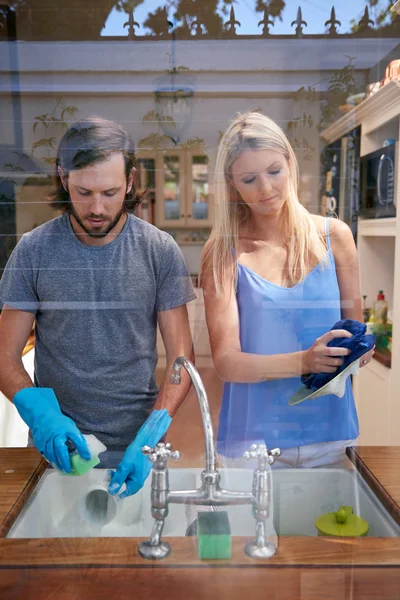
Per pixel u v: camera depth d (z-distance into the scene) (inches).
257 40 41.5
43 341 43.2
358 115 42.9
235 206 43.5
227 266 43.9
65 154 41.2
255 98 42.3
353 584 28.1
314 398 42.9
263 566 29.0
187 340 43.6
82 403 41.8
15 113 40.6
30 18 39.3
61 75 40.5
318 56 41.6
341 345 43.3
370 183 43.6
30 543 31.2
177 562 29.2
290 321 43.8
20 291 42.7
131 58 40.7
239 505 31.7
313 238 44.3
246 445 40.3
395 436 44.5
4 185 41.3
